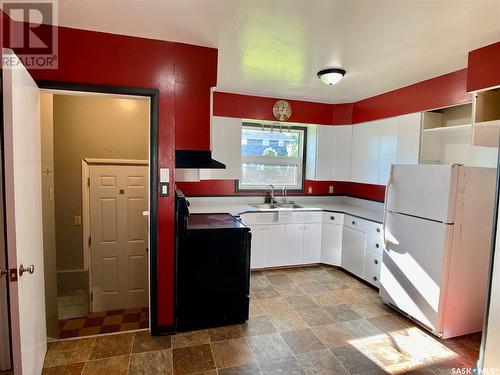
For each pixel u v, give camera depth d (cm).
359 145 421
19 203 154
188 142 241
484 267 256
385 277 298
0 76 165
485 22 194
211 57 242
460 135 314
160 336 242
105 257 353
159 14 189
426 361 219
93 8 182
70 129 349
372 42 229
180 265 244
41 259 201
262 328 258
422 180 261
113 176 354
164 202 237
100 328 296
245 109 404
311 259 416
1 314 191
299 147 470
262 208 410
